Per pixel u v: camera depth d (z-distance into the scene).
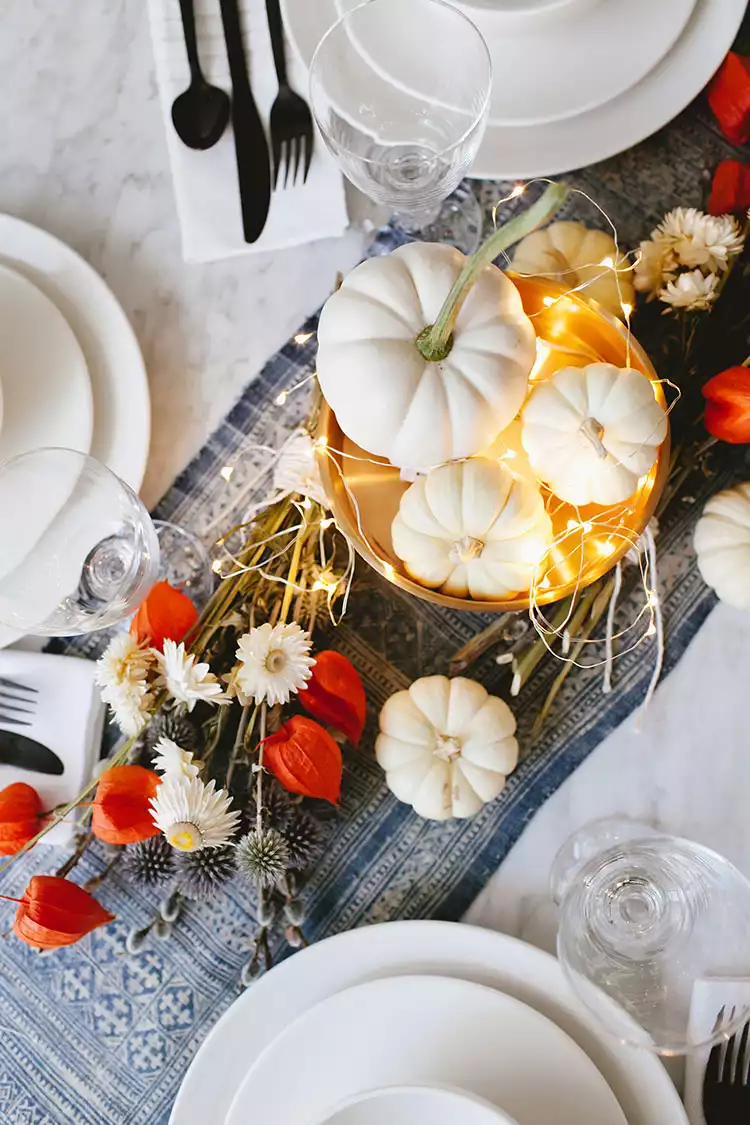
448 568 0.61
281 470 0.65
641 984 0.57
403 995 0.60
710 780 0.68
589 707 0.69
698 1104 0.62
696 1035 0.56
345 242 0.72
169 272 0.73
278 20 0.69
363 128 0.65
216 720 0.66
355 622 0.70
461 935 0.63
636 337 0.70
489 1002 0.60
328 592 0.68
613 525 0.64
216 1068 0.63
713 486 0.69
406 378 0.55
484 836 0.68
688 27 0.67
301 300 0.72
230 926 0.69
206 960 0.69
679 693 0.68
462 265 0.57
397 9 0.60
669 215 0.65
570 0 0.60
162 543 0.71
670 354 0.70
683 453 0.68
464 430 0.57
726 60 0.66
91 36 0.74
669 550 0.69
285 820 0.64
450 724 0.65
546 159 0.67
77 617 0.63
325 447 0.61
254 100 0.70
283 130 0.69
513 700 0.69
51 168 0.74
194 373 0.73
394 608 0.70
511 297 0.57
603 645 0.69
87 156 0.74
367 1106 0.55
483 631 0.69
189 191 0.70
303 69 0.69
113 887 0.70
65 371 0.67
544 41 0.65
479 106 0.59
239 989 0.69
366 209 0.72
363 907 0.68
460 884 0.68
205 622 0.67
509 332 0.56
